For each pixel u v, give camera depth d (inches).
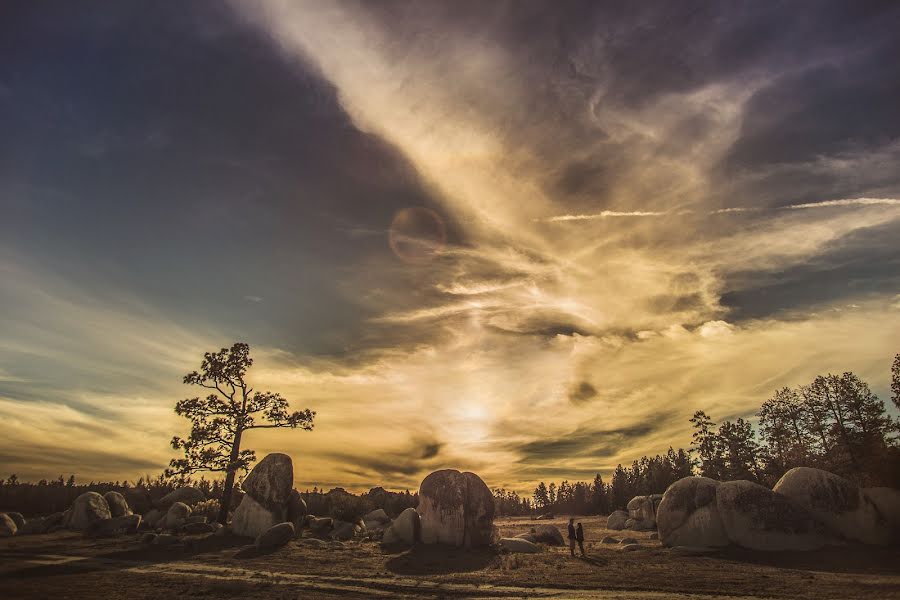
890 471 1589.6
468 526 1261.1
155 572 902.4
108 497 1729.8
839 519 1144.8
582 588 773.9
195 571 914.7
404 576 885.2
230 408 1622.8
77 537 1357.0
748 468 2598.4
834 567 930.7
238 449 1605.6
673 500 1278.3
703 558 1071.6
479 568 971.9
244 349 1678.2
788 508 1151.6
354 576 879.1
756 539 1128.2
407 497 2325.3
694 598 694.5
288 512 1428.4
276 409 1653.5
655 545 1302.9
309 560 1044.5
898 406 1584.6
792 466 2308.1
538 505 6200.8
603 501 4653.1
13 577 831.7
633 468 4352.9
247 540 1289.4
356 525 1565.0
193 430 1574.8
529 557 1123.3
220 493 2050.9
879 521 1104.8
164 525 1563.7
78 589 749.3
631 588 767.1
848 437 1980.8
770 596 697.0
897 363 1577.3
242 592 744.3
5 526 1462.8
